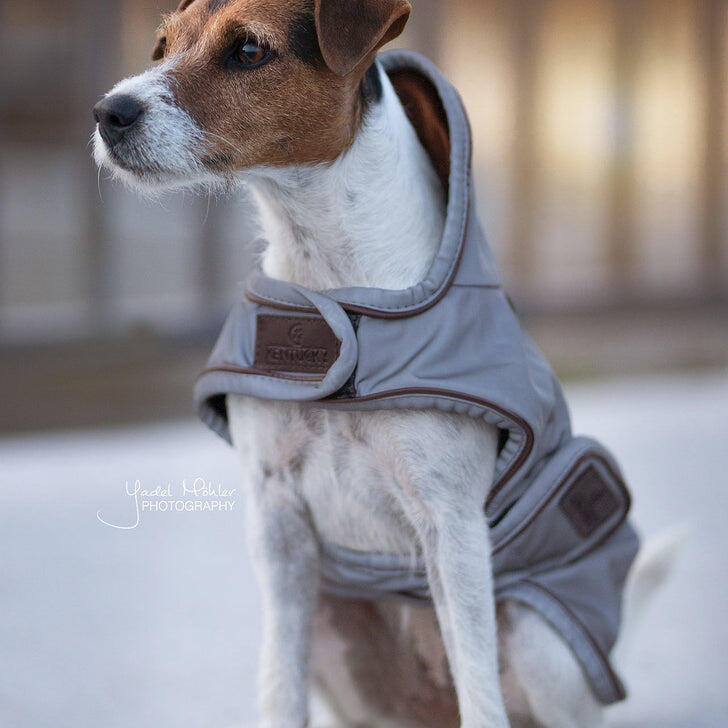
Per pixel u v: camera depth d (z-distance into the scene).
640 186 11.47
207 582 3.90
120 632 3.44
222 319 8.88
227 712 2.90
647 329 10.59
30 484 5.10
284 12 2.21
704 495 4.95
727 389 7.77
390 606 2.67
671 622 3.56
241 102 2.21
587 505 2.53
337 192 2.28
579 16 10.85
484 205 10.80
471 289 2.30
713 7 11.30
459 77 10.25
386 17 2.21
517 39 10.52
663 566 3.06
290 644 2.50
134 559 4.14
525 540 2.43
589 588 2.54
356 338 2.21
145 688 3.04
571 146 11.10
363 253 2.30
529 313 10.58
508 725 2.30
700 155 11.59
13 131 8.69
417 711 2.77
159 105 2.20
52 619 3.53
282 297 2.31
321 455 2.35
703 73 11.44
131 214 9.20
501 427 2.29
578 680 2.47
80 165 8.55
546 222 11.12
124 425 6.59
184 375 8.19
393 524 2.42
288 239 2.34
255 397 2.32
